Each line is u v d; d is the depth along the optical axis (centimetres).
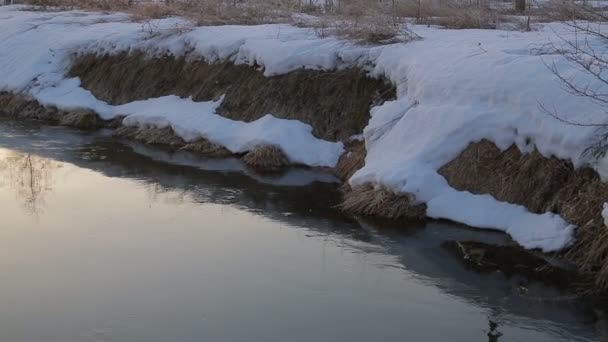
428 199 887
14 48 1814
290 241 813
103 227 855
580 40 1074
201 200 974
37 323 617
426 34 1295
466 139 915
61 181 1070
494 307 653
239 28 1549
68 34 1791
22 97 1631
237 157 1216
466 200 873
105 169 1143
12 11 2231
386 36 1293
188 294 671
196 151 1259
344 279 709
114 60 1617
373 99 1193
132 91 1537
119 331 603
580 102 846
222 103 1351
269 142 1176
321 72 1275
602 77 869
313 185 1051
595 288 689
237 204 955
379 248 793
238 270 727
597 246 724
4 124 1502
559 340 593
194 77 1461
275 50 1324
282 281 701
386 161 959
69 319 623
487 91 937
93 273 716
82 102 1533
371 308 647
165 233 834
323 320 624
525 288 694
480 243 802
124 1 2106
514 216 834
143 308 643
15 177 1095
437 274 724
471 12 1428
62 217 893
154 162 1190
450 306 654
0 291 675
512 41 1121
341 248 793
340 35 1359
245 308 644
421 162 917
